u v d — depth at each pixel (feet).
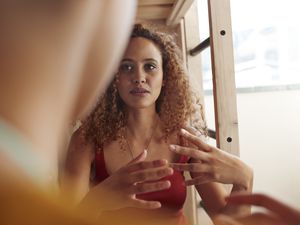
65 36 0.42
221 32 2.94
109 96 2.86
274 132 6.53
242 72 6.54
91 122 2.88
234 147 2.94
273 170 6.53
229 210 1.04
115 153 2.88
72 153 2.77
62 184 0.53
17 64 0.39
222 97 2.94
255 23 6.45
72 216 0.44
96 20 0.46
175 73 3.12
